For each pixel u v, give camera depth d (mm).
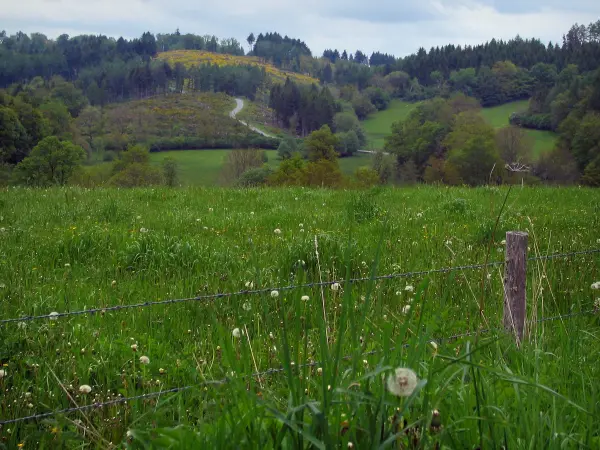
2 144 67250
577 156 56688
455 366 3150
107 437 3553
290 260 7301
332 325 4723
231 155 85250
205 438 2617
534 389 2994
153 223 10523
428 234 9578
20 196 13773
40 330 4762
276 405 2879
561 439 2803
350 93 173750
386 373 2549
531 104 105750
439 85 175750
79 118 136375
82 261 7785
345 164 108000
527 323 4582
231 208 12875
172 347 4906
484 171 58375
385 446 2354
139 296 6188
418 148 75938
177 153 128250
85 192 15008
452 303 5707
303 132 154125
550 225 10664
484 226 9531
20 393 3959
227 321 5254
